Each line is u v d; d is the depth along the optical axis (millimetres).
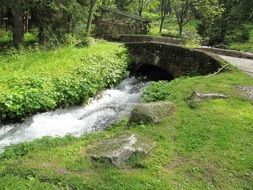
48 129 11328
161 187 6359
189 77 14859
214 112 9719
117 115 12414
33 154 7340
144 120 8852
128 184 6332
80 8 21891
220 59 15367
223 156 7582
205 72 15500
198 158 7441
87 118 12406
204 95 10688
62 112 12688
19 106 11531
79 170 6688
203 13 32281
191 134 8344
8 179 6227
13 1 18547
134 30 30547
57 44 20312
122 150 7078
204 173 7012
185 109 9859
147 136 8070
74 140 8438
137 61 18719
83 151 7477
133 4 39875
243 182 6902
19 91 12109
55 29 21250
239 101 10805
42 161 6953
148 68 19234
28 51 17984
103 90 15484
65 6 20359
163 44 17656
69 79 13789
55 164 6844
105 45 21016
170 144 7832
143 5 39031
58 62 15742
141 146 7434
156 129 8453
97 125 11828
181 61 16781
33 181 6176
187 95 11117
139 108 9078
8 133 10898
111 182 6363
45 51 18281
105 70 16188
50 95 12617
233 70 14375
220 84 12336
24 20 21766
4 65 15062
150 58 18219
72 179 6293
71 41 21047
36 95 12211
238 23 36594
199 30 36531
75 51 18109
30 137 10742
